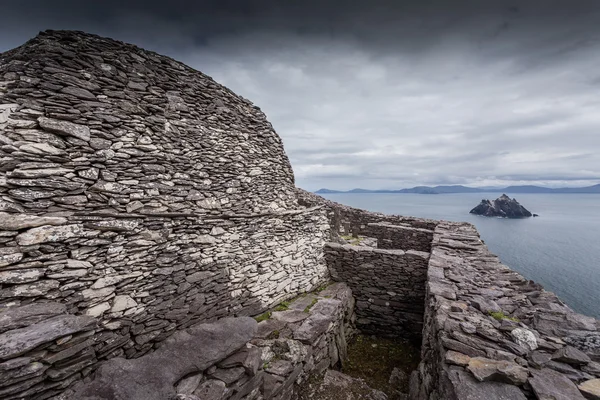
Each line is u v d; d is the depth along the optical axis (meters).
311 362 7.80
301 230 11.42
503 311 5.59
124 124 6.90
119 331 6.07
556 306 5.73
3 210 4.89
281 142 12.61
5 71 5.60
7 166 5.06
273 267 10.03
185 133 8.32
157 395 3.67
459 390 3.71
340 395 7.20
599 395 3.40
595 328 4.83
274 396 5.98
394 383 8.40
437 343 5.10
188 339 4.84
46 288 4.99
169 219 7.11
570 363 4.07
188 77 8.66
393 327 11.55
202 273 7.80
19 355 3.38
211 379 4.57
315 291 11.60
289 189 12.98
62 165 5.77
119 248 6.11
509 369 3.89
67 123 5.89
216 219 8.23
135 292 6.36
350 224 19.48
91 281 5.66
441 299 6.17
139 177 7.07
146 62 7.64
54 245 5.19
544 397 3.43
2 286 4.57
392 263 11.58
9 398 3.25
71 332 3.87
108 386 3.63
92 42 6.69
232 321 5.43
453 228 15.23
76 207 5.86
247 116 10.65
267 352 6.93
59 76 5.99
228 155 9.69
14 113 5.33
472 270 8.09
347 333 11.05
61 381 3.78
